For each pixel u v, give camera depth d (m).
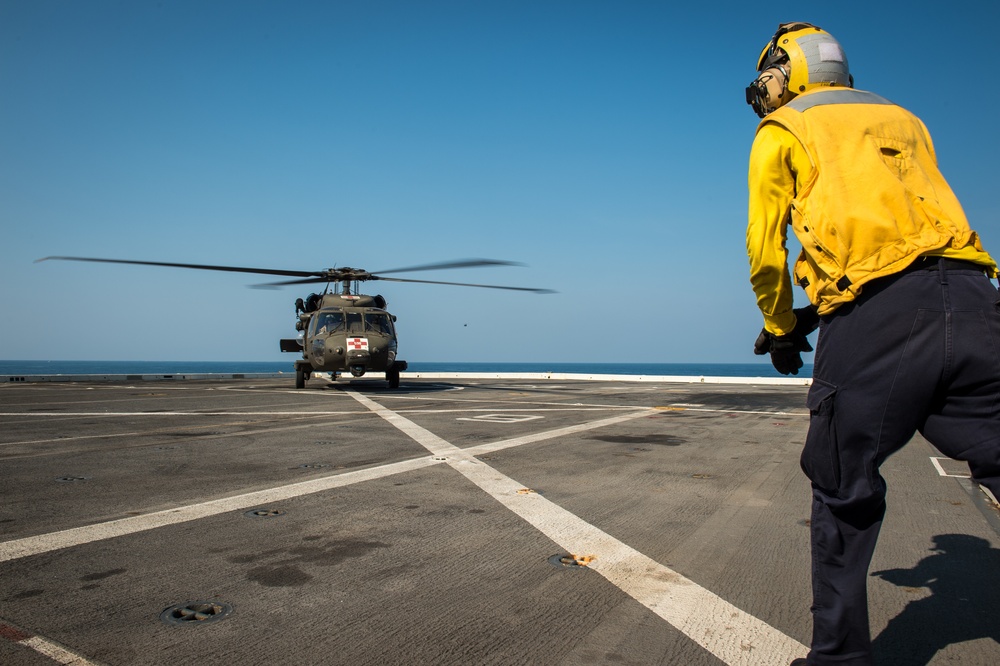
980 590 2.77
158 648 2.13
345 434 7.23
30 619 2.34
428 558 3.04
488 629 2.30
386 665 2.04
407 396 13.73
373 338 16.11
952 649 2.22
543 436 7.21
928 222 1.77
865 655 1.81
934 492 4.69
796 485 4.74
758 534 3.49
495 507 4.00
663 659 2.10
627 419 9.23
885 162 1.83
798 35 2.16
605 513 3.89
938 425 1.77
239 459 5.59
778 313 1.96
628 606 2.52
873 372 1.74
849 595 1.80
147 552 3.09
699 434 7.63
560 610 2.47
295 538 3.34
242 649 2.13
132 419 8.71
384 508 3.95
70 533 3.37
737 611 2.48
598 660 2.09
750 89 2.31
